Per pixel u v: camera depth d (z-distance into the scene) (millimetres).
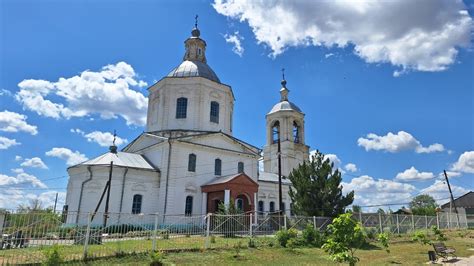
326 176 24672
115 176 29062
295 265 13750
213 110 36719
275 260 15125
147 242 17578
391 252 19109
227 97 38312
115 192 28703
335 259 9945
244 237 21141
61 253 12875
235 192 29938
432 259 15477
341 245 10102
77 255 13477
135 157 32531
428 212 46562
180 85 36156
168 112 35406
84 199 28094
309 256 16375
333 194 23828
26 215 13586
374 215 29297
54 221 14352
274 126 49844
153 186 30719
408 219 32219
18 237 13219
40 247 13016
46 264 11641
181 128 34719
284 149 46500
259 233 22938
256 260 15047
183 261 14078
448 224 39688
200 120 35062
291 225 22469
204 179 32688
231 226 21984
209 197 31516
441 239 25469
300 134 48812
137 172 30203
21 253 12625
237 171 35406
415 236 24562
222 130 36562
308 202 23906
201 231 23250
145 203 29859
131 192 29453
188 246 17141
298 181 24781
